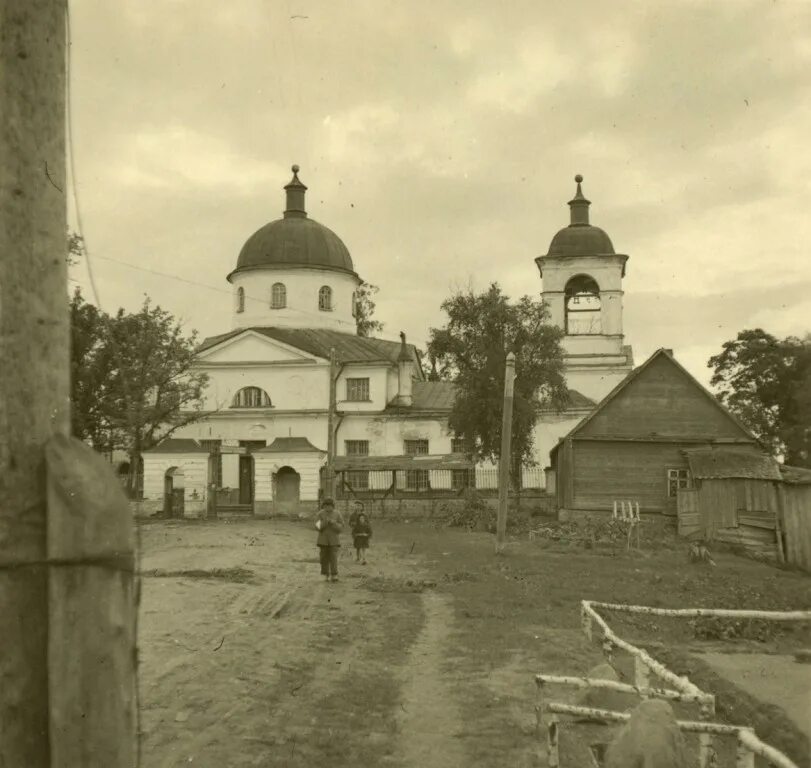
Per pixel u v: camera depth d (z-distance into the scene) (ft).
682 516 119.14
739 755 21.66
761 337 173.17
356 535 81.87
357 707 31.89
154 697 32.37
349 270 201.36
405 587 63.31
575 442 135.13
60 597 12.36
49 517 12.44
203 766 25.53
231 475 177.06
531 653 41.47
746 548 113.91
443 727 29.68
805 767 24.47
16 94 13.00
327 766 25.81
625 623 52.16
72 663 12.30
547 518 142.10
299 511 152.97
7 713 12.19
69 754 12.18
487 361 146.82
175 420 166.09
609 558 92.53
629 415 135.23
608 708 30.73
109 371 138.00
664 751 20.92
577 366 185.98
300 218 204.33
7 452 12.55
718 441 133.80
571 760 26.50
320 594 59.57
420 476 171.83
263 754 26.71
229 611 51.24
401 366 181.57
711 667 39.86
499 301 151.02
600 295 187.93
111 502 12.73
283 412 178.91
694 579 75.92
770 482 116.16
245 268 196.24
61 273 13.17
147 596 56.34
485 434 148.46
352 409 180.14
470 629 47.47
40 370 12.82
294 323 194.59
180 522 136.77
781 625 51.98
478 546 100.78
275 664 38.04
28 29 13.14
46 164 13.10
